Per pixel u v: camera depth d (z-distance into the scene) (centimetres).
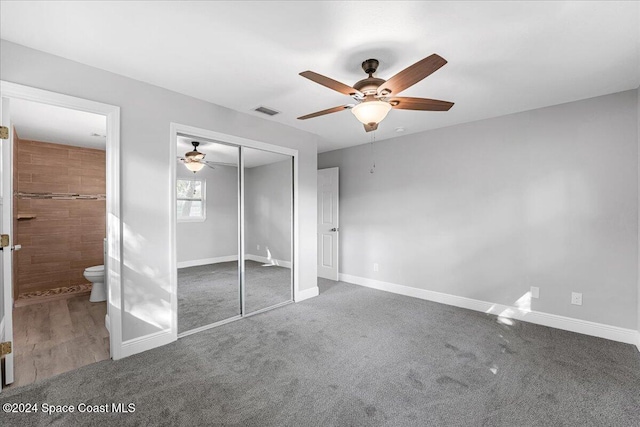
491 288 332
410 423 160
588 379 202
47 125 320
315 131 386
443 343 255
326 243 499
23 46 187
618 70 220
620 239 261
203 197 354
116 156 223
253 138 322
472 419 163
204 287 358
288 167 391
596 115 271
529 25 167
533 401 179
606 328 266
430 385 194
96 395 183
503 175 323
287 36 179
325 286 450
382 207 432
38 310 333
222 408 171
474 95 268
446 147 366
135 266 234
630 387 193
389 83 174
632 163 255
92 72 214
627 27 168
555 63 210
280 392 187
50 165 399
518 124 313
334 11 156
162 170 250
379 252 436
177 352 237
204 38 181
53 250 404
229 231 379
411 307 352
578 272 280
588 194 275
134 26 169
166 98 253
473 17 160
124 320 229
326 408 172
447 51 194
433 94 266
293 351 240
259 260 403
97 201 438
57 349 241
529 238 307
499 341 260
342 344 253
